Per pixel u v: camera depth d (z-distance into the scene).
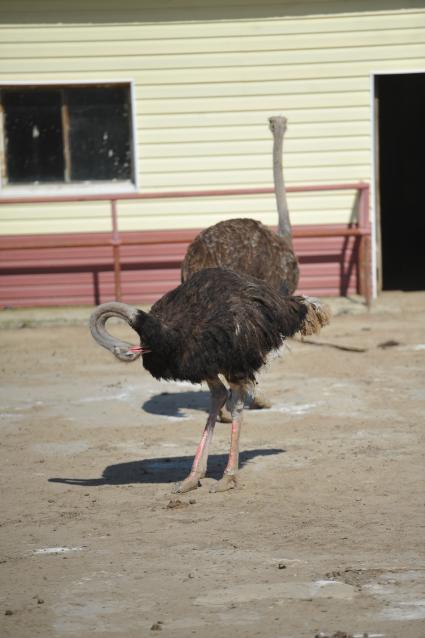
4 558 10.46
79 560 10.30
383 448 14.12
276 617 8.67
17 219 26.08
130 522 11.46
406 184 38.44
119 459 14.21
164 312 12.14
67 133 26.27
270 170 25.81
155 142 25.88
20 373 19.98
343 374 18.83
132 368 20.34
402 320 23.77
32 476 13.50
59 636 8.47
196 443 14.89
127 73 25.72
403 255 35.78
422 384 17.83
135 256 26.12
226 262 15.02
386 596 9.05
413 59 25.38
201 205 25.94
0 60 25.69
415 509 11.52
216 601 9.09
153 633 8.45
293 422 15.73
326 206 25.92
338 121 25.67
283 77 25.59
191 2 25.44
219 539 10.77
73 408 17.20
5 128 26.20
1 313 25.56
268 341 12.28
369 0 25.23
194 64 25.62
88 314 25.19
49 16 25.55
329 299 25.75
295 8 25.34
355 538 10.62
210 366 11.91
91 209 26.02
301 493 12.28
